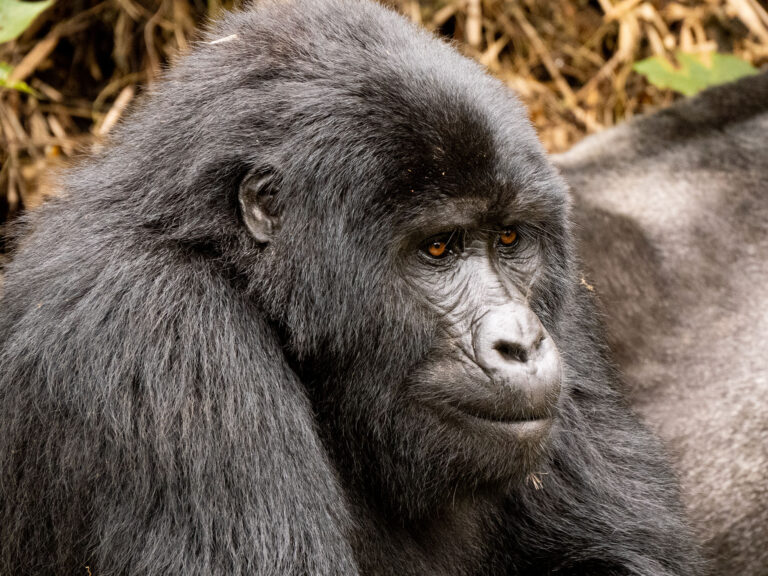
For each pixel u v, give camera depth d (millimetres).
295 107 10992
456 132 10703
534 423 10891
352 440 11555
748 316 18906
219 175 11008
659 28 26953
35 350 10852
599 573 13023
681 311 19172
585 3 27438
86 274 10797
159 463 10242
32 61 21859
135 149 11828
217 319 10586
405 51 11453
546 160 11773
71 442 10594
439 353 11141
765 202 20016
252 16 12555
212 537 10164
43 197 13852
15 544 11281
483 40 26422
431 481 11414
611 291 18922
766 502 17531
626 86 26703
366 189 10703
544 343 11047
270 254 11008
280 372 10914
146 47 23266
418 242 11016
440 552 12430
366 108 10812
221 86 11578
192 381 10320
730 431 17906
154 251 10781
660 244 19734
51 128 22156
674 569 13453
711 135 21266
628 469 13828
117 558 10367
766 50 27125
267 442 10484
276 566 10211
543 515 13344
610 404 14172
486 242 11344
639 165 21031
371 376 11227
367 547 11828
